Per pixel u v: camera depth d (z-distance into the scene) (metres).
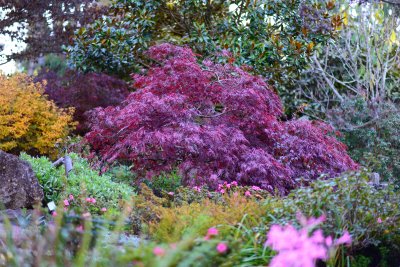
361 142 12.78
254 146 8.40
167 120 8.02
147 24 12.61
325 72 14.80
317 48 13.77
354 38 15.16
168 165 8.35
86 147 11.35
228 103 8.26
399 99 14.91
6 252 3.39
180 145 7.79
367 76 14.24
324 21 12.30
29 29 16.25
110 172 9.88
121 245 3.98
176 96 8.02
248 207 4.98
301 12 12.28
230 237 4.09
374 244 4.83
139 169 8.54
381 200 4.91
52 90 14.28
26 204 7.14
